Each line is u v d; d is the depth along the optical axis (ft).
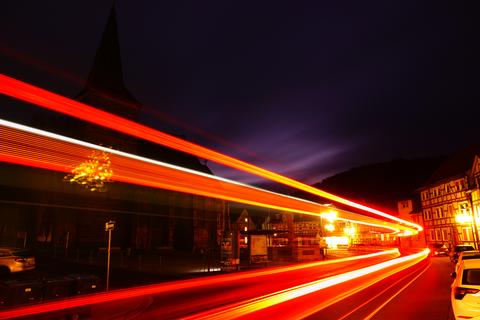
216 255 160.25
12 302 35.53
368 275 67.92
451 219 172.55
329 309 34.63
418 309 33.96
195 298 44.80
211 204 213.05
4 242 129.08
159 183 75.66
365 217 171.73
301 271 80.79
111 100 182.50
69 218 143.23
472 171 148.56
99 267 92.73
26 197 135.03
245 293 48.32
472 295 23.58
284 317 31.35
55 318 29.86
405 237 236.63
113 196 160.25
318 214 136.26
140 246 167.84
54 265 95.09
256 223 322.34
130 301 42.55
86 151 62.95
